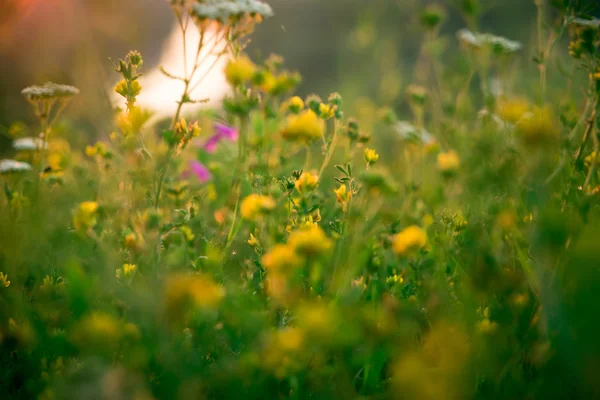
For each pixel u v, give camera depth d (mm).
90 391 1096
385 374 1201
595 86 1230
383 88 2096
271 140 1354
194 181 1545
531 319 1189
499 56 1491
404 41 2693
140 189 1338
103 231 1308
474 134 1470
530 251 1191
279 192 1283
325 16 3904
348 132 1323
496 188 1287
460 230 1276
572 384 1113
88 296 1212
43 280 1286
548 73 1490
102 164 1424
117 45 2537
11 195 1354
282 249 1146
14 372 1207
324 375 1152
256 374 1140
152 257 1218
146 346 1152
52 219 1398
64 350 1182
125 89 1270
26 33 2283
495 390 1138
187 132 1259
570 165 1228
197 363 1138
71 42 2285
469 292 1211
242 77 1245
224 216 1325
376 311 1174
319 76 3396
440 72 1749
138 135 1277
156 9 2928
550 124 1160
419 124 1570
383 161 1635
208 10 1229
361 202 1297
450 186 1411
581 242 1128
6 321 1227
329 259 1258
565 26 1286
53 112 1669
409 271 1279
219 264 1232
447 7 3463
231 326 1184
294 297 1166
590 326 1114
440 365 1127
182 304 1115
